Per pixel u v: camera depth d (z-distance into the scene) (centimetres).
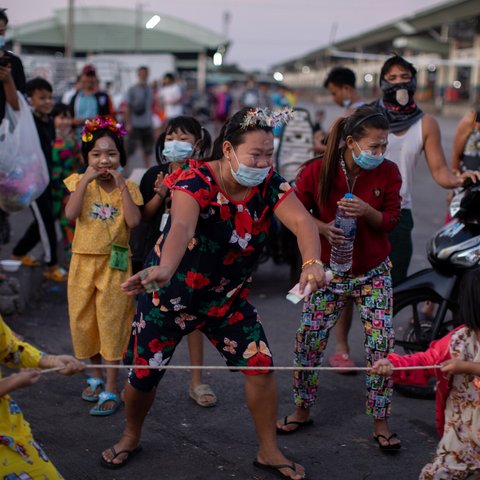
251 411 367
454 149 605
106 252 438
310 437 418
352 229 387
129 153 1446
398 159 493
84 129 442
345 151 400
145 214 452
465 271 455
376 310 400
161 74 2842
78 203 436
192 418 438
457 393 304
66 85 1711
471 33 3903
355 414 449
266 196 338
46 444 399
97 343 454
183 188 323
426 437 421
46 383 479
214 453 395
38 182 577
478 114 580
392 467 386
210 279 341
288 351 556
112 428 421
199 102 4041
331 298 404
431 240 481
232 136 314
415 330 481
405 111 490
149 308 354
